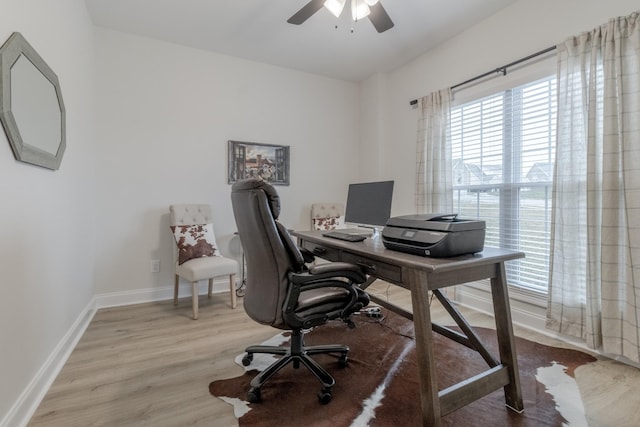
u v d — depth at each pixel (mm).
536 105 2521
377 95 4031
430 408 1268
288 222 3918
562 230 2236
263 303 1561
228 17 2807
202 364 1942
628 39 1904
